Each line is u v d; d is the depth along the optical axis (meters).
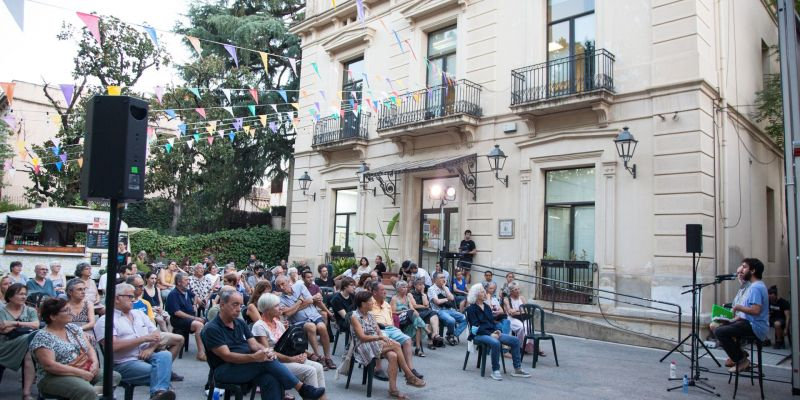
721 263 11.23
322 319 8.48
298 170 19.94
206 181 23.97
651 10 11.56
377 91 17.09
